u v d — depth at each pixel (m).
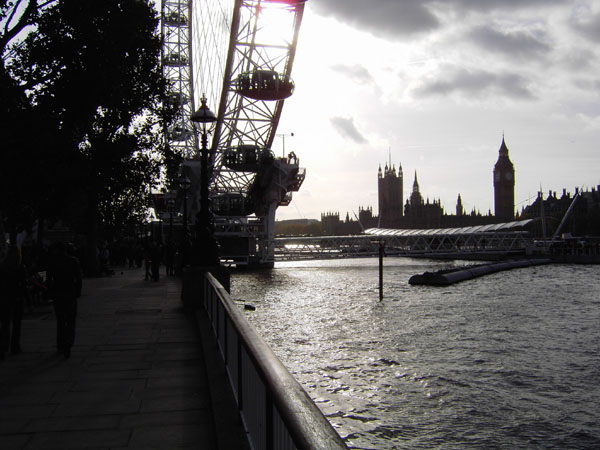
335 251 106.31
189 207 77.56
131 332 12.23
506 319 32.28
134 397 7.23
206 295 14.00
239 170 75.94
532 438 13.62
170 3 83.00
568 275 65.19
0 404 6.93
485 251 109.81
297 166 77.06
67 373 8.50
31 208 25.61
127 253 52.50
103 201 35.56
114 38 21.39
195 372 8.58
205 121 15.87
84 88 20.53
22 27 18.42
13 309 9.94
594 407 15.77
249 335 4.54
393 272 77.38
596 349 23.52
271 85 64.31
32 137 18.81
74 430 5.97
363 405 16.09
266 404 3.52
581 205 174.00
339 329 28.98
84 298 19.36
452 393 17.22
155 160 29.25
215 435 5.54
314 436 2.22
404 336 26.83
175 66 81.44
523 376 19.16
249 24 63.19
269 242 86.25
